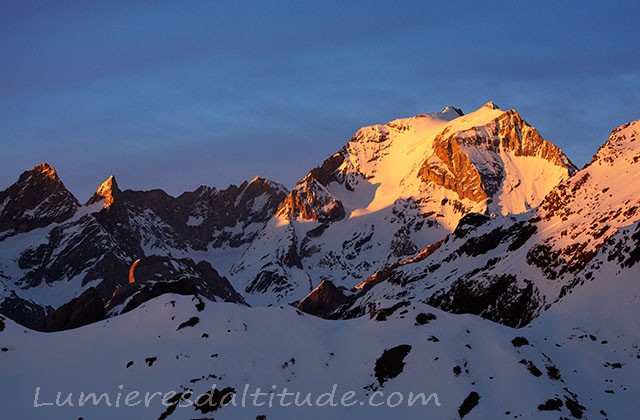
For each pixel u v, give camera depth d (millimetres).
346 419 106125
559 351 120562
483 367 111562
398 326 119688
